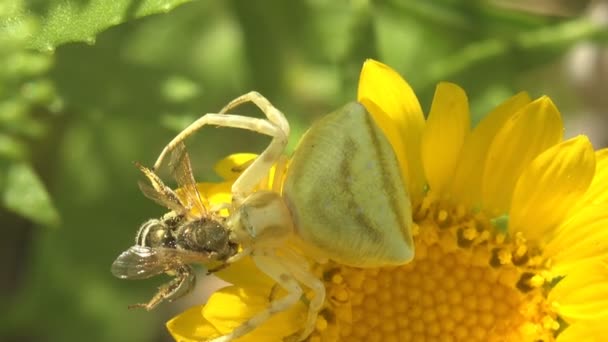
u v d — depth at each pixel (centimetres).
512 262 7
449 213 7
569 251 7
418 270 7
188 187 7
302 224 7
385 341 7
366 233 6
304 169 6
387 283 7
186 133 7
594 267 7
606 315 7
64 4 7
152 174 7
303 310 7
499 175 7
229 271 7
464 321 7
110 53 9
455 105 7
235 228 7
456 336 7
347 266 7
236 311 7
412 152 7
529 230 7
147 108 8
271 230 7
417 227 7
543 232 7
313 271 7
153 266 6
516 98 7
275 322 7
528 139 7
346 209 6
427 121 7
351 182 6
